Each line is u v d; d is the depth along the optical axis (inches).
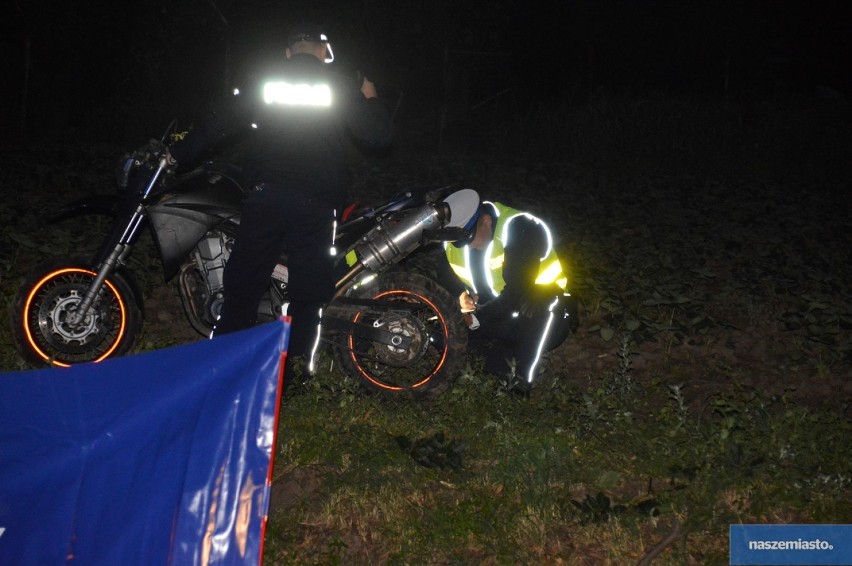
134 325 207.2
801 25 833.5
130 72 595.2
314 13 563.2
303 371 199.8
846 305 272.4
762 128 595.8
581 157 570.6
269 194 184.5
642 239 348.2
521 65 711.1
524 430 186.2
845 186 507.2
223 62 589.0
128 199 198.7
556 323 209.3
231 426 120.2
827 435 183.8
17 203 333.7
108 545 115.2
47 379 119.8
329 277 193.5
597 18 770.8
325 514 157.8
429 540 152.9
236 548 118.8
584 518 158.6
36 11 586.9
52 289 203.2
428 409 200.7
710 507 162.2
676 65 808.3
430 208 198.1
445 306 202.8
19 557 113.2
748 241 353.4
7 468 115.3
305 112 186.2
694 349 248.5
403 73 617.0
